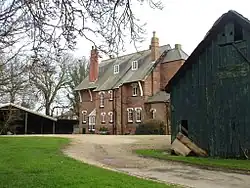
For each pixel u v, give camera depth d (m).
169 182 11.80
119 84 52.81
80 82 67.69
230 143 20.06
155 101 47.69
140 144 28.36
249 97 19.48
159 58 51.22
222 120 20.61
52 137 34.00
